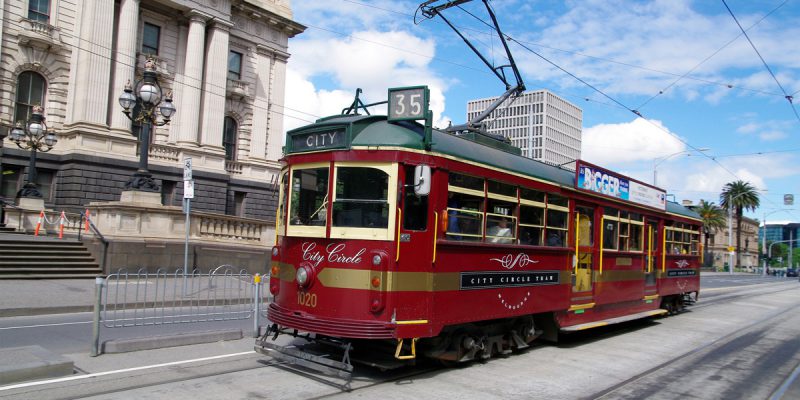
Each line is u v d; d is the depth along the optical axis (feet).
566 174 36.11
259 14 118.52
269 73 123.34
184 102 105.60
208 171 106.22
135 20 97.25
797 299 86.89
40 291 47.52
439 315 24.34
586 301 36.91
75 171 88.38
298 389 22.07
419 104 24.54
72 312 40.70
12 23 87.66
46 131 82.53
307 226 24.66
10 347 27.43
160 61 103.04
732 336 43.27
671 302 55.88
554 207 33.40
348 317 22.95
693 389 25.89
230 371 24.44
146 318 36.32
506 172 28.84
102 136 91.66
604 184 39.42
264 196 119.34
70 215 78.43
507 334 30.86
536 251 31.40
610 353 33.83
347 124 24.22
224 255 72.02
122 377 22.85
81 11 93.50
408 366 26.68
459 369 26.96
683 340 40.32
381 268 22.66
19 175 88.94
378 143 23.67
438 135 26.17
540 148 147.43
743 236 342.03
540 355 31.89
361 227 23.32
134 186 67.31
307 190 25.14
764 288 115.24
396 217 23.00
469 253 26.25
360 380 23.86
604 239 39.70
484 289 27.07
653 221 49.47
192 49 105.91
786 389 26.73
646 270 47.06
